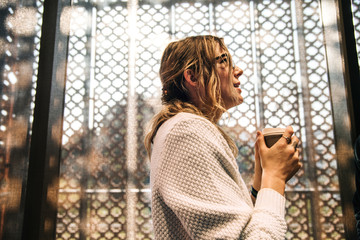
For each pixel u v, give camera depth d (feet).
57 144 5.66
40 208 5.00
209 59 2.20
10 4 5.61
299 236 5.99
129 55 6.79
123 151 6.43
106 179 6.33
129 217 6.20
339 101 5.93
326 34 6.26
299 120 6.36
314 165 6.16
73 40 6.76
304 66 6.48
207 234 1.39
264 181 1.73
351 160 5.77
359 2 6.17
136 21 6.93
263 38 6.73
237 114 6.48
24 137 5.32
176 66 2.26
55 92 5.59
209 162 1.56
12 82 5.43
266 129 2.00
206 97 2.14
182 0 6.98
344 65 5.77
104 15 6.94
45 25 5.56
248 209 1.52
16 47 5.55
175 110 2.03
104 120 6.54
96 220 6.18
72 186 6.23
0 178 5.11
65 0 6.11
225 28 6.83
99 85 6.68
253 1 6.88
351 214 5.70
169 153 1.63
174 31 6.89
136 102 6.62
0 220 4.95
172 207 1.48
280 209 1.57
